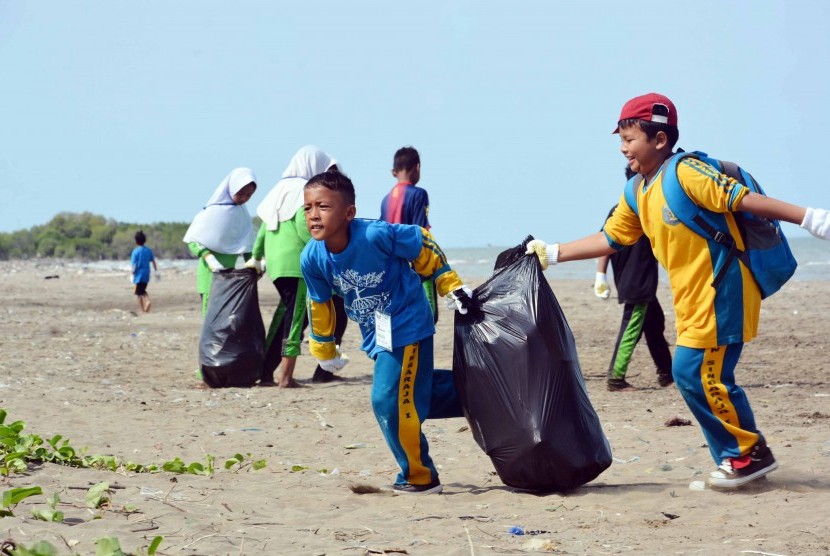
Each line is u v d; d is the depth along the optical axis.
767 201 5.27
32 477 5.81
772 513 5.23
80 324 20.92
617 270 10.61
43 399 10.05
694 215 5.49
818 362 12.91
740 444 5.73
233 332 11.38
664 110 5.70
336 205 5.61
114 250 108.81
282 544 4.50
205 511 5.26
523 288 5.91
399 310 5.81
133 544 4.36
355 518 5.23
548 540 4.64
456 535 4.82
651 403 9.87
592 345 15.55
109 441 7.98
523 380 5.71
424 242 5.83
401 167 11.37
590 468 5.79
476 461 7.33
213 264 11.88
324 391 11.16
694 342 5.60
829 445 7.31
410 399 5.84
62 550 4.22
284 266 11.12
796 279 36.31
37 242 107.88
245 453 7.66
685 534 4.86
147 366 13.69
